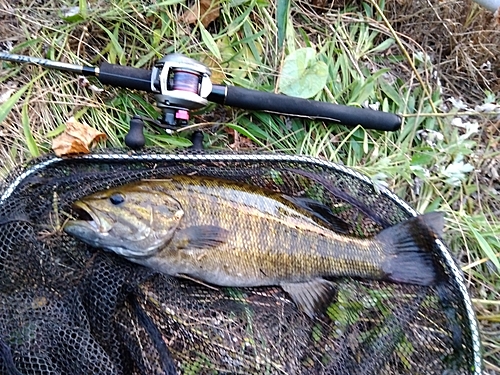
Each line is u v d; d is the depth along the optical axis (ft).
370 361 1.61
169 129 1.70
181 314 1.57
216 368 1.55
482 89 2.15
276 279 1.61
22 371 1.39
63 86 1.79
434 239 1.68
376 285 1.69
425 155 1.94
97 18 1.83
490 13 2.08
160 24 1.90
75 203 1.49
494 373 1.86
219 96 1.75
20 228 1.45
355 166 1.91
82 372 1.40
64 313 1.44
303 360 1.60
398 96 2.04
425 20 2.14
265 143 1.91
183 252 1.54
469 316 1.66
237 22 1.93
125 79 1.69
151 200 1.51
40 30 1.82
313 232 1.63
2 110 1.70
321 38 2.06
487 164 2.04
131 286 1.51
